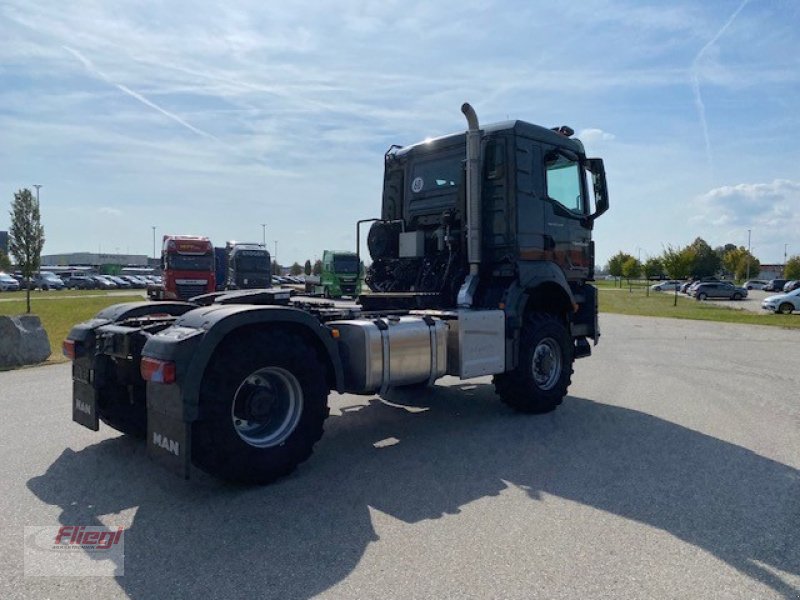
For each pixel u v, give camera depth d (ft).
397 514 12.35
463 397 24.61
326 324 16.74
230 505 12.78
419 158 24.57
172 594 9.20
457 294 21.91
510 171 21.09
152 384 13.12
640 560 10.37
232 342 13.28
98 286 205.46
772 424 20.35
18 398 23.53
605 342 49.44
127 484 13.97
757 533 11.50
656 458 16.37
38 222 71.10
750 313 95.40
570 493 13.62
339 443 17.67
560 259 23.18
